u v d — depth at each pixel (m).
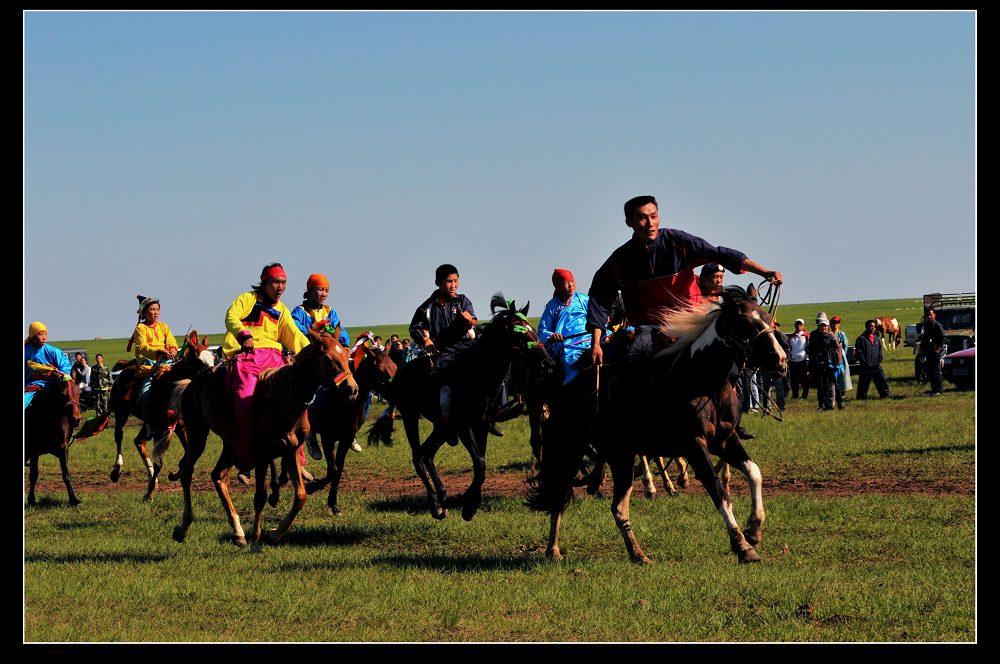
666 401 10.18
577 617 8.89
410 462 21.16
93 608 9.55
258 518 12.33
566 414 11.35
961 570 10.14
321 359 11.56
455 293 15.60
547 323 14.91
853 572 10.15
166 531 13.95
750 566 10.33
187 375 16.58
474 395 13.15
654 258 10.82
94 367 39.03
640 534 12.44
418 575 10.53
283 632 8.72
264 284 13.50
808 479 17.17
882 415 26.95
